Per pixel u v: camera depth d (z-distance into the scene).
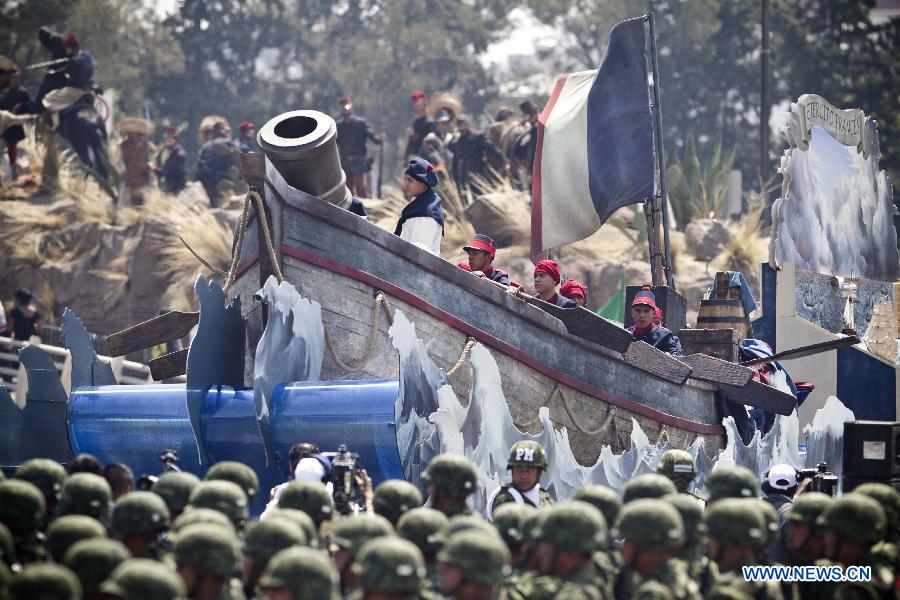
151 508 20.12
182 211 75.88
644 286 43.75
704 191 79.44
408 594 16.92
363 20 160.50
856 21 132.00
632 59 48.59
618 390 40.00
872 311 62.25
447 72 154.25
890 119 126.06
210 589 17.86
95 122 82.81
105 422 34.06
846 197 60.06
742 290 54.38
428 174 37.38
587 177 48.75
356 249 32.88
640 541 19.34
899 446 29.17
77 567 16.70
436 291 34.41
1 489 20.27
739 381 42.16
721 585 20.03
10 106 83.25
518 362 36.34
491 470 33.09
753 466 44.78
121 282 74.81
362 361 33.00
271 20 154.75
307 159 32.72
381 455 30.41
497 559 17.59
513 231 72.44
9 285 75.88
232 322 32.78
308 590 16.52
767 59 89.38
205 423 32.06
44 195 80.50
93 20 139.88
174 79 149.75
